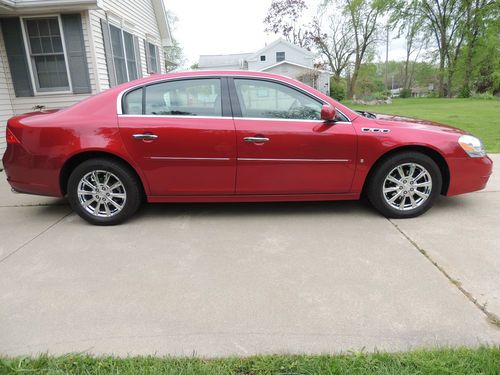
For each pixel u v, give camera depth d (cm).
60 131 371
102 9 813
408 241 336
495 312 233
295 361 191
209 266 299
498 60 3512
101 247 338
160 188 382
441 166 392
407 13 3731
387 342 208
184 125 367
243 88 376
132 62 1104
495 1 3297
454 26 3669
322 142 369
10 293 265
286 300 251
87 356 198
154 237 358
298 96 377
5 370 188
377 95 3759
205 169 375
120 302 252
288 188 383
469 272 281
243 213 418
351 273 284
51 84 823
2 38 775
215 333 219
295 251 322
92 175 381
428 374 180
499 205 426
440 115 1553
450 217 392
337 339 211
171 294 260
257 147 369
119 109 374
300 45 4531
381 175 381
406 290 259
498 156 692
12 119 391
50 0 727
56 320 233
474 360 187
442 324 223
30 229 385
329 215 406
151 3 1323
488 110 1817
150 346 208
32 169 381
